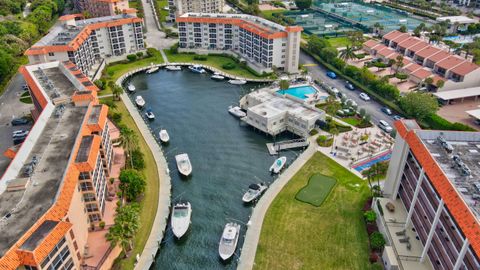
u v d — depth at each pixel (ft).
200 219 319.47
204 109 505.66
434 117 456.04
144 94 552.00
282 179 360.69
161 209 321.11
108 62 650.84
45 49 517.14
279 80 563.89
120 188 324.60
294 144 420.77
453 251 225.97
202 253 288.10
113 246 257.34
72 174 257.34
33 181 252.01
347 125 453.17
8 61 566.77
